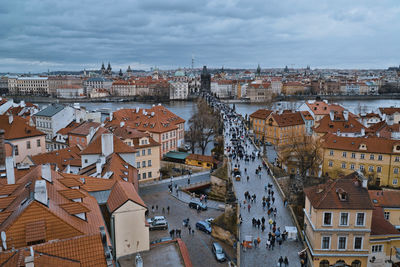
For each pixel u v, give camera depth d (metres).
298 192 100.25
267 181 106.62
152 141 123.00
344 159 125.12
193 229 86.75
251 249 68.88
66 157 106.25
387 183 119.25
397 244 68.62
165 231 85.25
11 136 115.81
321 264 65.94
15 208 45.84
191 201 102.69
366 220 64.88
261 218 80.75
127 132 121.62
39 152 123.94
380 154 119.25
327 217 65.00
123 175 80.31
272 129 190.88
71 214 46.50
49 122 155.88
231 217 80.62
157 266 52.16
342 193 65.75
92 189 63.69
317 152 127.62
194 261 72.12
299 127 197.12
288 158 134.38
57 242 36.97
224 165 122.00
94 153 94.88
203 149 169.25
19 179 61.62
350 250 65.75
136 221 58.16
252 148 151.25
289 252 68.00
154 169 122.50
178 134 167.75
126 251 57.72
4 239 39.56
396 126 144.12
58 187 54.66
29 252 34.88
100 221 49.56
